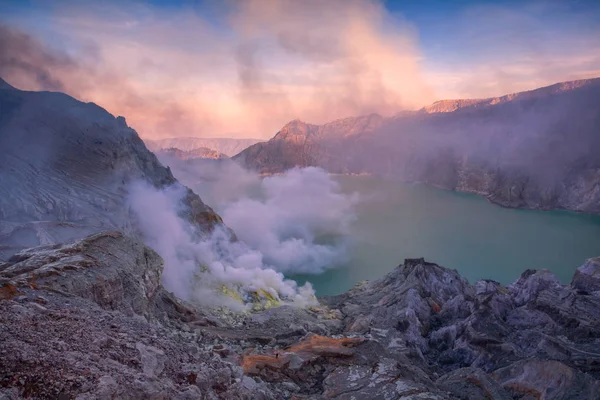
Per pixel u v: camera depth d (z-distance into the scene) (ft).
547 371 67.31
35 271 54.03
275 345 81.82
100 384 25.81
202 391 34.35
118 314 46.88
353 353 68.59
